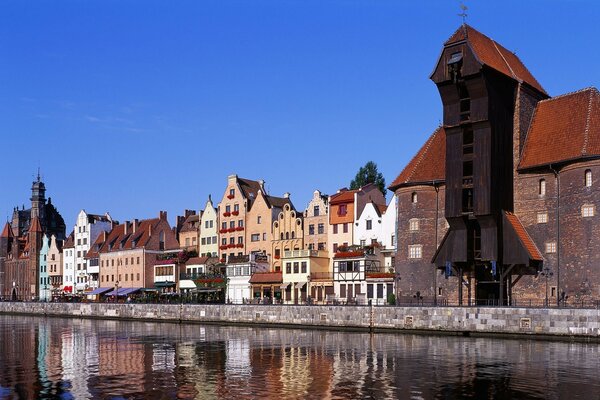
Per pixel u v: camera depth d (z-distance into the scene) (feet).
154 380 131.54
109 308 370.73
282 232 361.51
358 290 308.81
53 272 549.13
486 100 235.20
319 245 343.05
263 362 155.53
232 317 296.10
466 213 237.04
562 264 227.20
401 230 264.72
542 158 236.84
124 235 482.28
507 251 233.14
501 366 144.77
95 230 513.45
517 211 241.35
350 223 329.31
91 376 137.08
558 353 165.37
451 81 240.94
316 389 120.78
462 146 241.96
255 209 378.73
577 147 228.22
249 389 121.39
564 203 228.84
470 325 215.51
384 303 277.03
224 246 393.09
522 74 261.65
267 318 280.51
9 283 602.44
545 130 245.65
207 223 412.36
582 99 243.19
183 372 141.49
